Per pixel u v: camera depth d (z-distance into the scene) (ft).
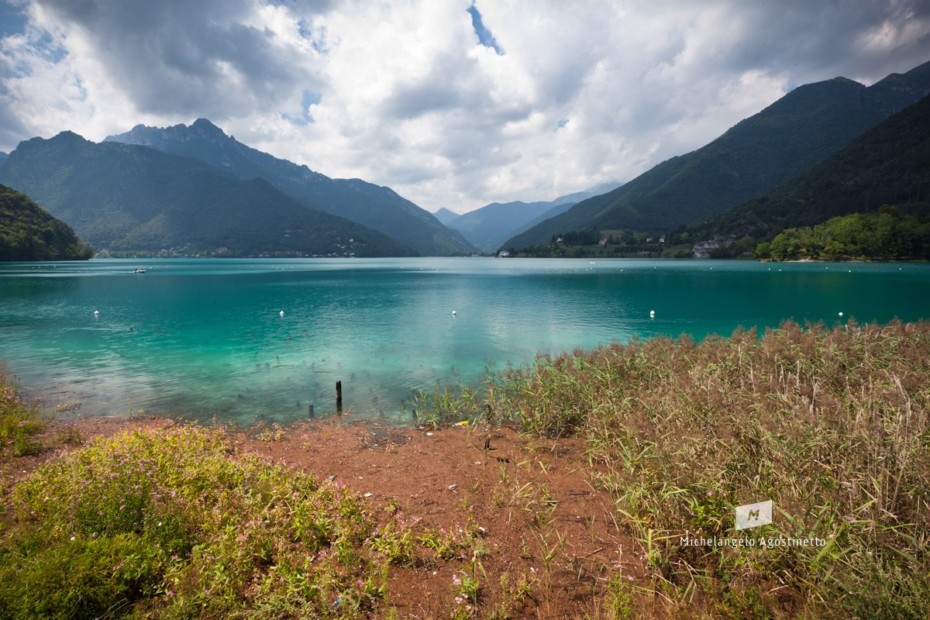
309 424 34.96
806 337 39.01
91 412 38.32
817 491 16.83
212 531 17.21
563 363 39.75
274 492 19.84
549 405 31.91
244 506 18.97
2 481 21.49
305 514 18.20
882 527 14.17
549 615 14.10
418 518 19.44
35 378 49.60
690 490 18.10
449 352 64.49
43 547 15.52
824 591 13.19
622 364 37.52
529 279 231.09
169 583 14.62
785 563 15.19
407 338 75.61
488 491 22.24
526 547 17.52
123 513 17.19
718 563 15.85
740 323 91.25
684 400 25.76
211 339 74.59
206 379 49.49
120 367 55.31
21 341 72.38
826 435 18.90
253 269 366.22
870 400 22.03
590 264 441.27
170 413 38.17
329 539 17.48
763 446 19.51
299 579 14.85
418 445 29.40
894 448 17.21
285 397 42.83
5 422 31.32
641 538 17.44
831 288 156.25
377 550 16.81
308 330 83.56
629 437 23.53
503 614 13.99
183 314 105.81
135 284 197.06
